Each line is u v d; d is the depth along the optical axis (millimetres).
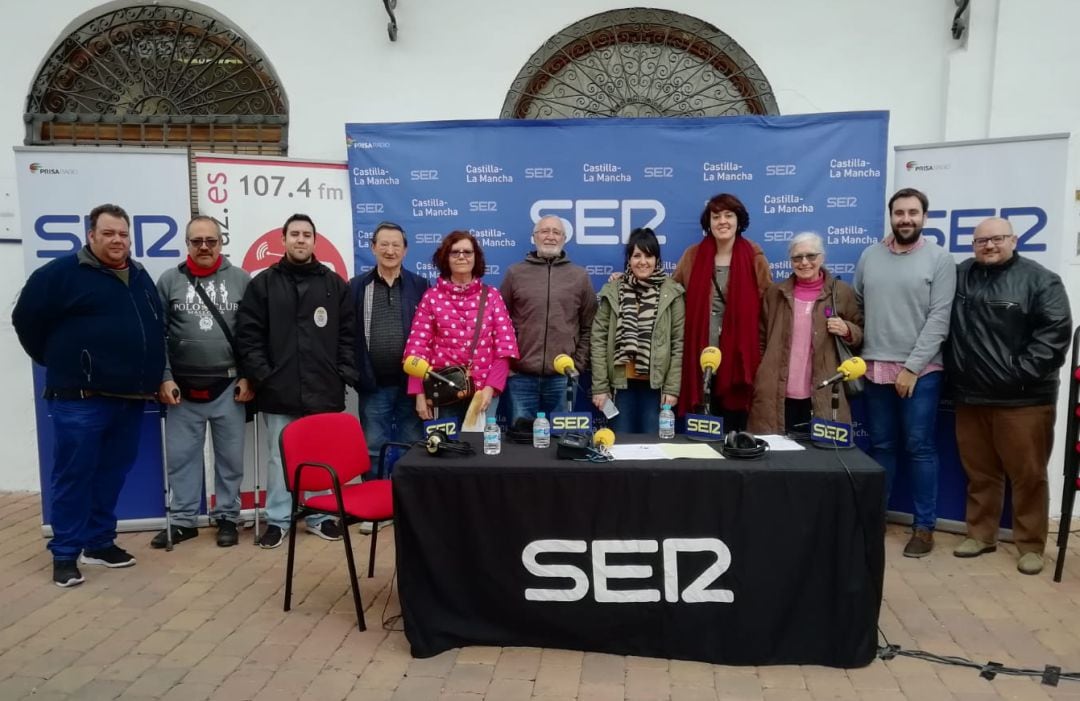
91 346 3506
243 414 4184
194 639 3000
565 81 4859
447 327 3891
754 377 3902
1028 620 3160
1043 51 4301
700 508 2721
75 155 4086
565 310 4051
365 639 2998
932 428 3885
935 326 3738
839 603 2705
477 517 2799
